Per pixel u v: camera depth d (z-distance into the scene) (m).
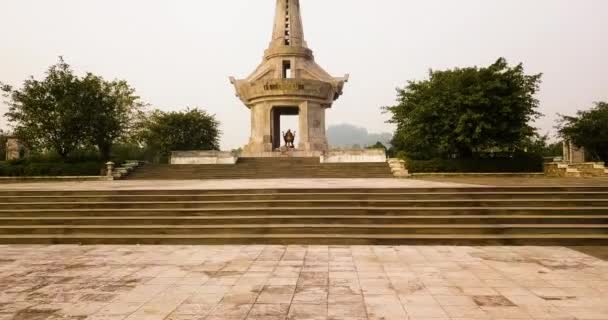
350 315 5.76
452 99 30.38
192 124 57.38
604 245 10.54
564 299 6.37
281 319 5.63
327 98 43.00
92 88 33.00
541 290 6.83
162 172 30.33
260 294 6.73
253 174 29.08
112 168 29.84
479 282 7.32
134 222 12.60
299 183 20.20
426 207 12.97
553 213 12.30
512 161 31.02
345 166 30.47
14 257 9.66
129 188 16.75
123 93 37.34
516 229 11.29
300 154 39.47
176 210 13.05
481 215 12.28
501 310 5.91
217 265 8.73
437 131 31.06
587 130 36.84
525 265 8.53
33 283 7.49
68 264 8.93
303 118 41.44
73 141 32.91
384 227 11.48
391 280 7.48
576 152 40.47
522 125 30.14
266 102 41.88
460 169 30.78
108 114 33.81
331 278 7.65
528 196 13.59
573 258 9.14
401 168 29.28
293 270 8.26
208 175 29.06
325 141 42.81
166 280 7.62
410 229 11.44
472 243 10.70
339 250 10.16
